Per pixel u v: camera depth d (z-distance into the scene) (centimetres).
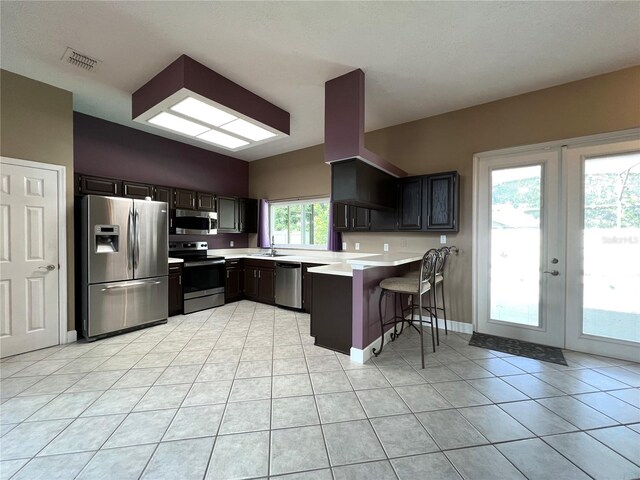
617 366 253
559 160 295
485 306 338
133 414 184
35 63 261
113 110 364
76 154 372
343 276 278
